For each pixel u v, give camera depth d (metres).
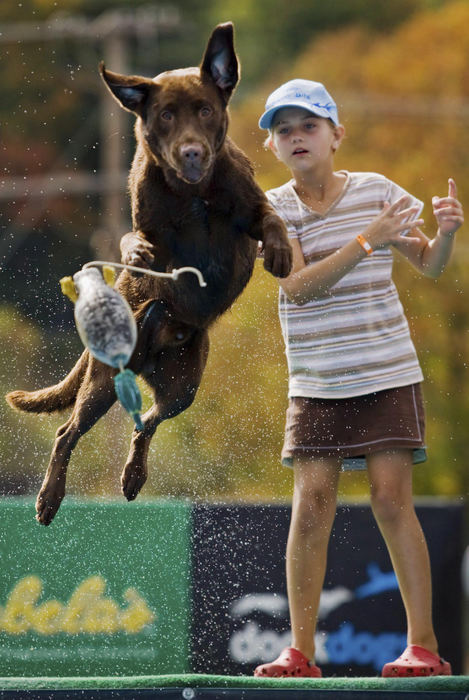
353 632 11.24
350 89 38.66
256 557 11.25
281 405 15.91
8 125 43.00
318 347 8.46
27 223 39.31
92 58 41.97
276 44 46.66
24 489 20.77
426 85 37.66
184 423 16.20
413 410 8.30
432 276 8.50
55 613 11.09
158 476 16.23
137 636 11.12
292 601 8.30
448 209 8.26
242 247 7.33
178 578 11.21
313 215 8.55
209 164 6.90
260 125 8.56
